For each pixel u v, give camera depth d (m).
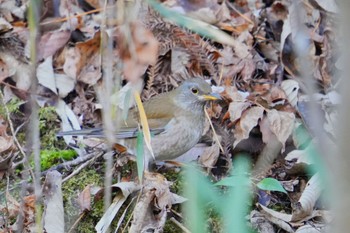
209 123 10.15
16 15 11.95
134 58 10.65
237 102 10.03
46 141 10.31
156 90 10.90
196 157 10.04
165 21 10.88
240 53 11.27
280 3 11.84
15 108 10.65
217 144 9.65
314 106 3.43
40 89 11.02
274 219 8.72
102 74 10.83
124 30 10.34
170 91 10.02
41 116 10.61
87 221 8.86
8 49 11.32
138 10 10.66
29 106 10.51
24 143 10.02
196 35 11.06
